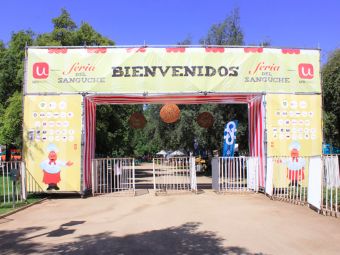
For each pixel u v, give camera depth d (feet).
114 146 105.40
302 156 47.93
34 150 51.01
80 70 52.08
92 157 56.85
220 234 27.22
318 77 53.62
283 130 52.60
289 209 37.37
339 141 85.20
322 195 34.30
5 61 101.40
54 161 50.83
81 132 51.13
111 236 27.35
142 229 29.60
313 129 52.95
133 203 44.60
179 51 53.01
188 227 29.91
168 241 25.54
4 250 23.95
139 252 22.95
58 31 91.25
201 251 22.90
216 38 99.71
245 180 60.85
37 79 51.75
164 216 35.35
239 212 36.47
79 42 93.25
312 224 29.68
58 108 51.47
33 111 51.44
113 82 52.16
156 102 61.00
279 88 53.06
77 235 27.89
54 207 42.34
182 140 103.55
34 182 50.60
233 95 54.34
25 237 27.45
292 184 48.88
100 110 86.84
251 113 59.21
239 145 96.27
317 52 53.88
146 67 52.54
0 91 101.09
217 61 53.01
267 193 49.39
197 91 52.49
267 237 25.95
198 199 47.06
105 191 57.36
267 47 53.36
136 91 52.29
